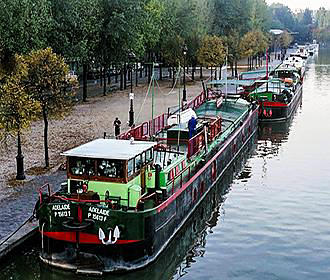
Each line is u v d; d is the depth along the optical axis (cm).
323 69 13138
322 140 5272
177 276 2373
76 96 6762
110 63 7138
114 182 2348
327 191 3603
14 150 3825
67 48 5797
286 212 3189
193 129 3312
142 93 7275
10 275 2270
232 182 3828
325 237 2812
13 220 2509
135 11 6931
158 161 2867
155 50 8769
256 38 11450
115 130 4353
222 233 2862
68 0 5778
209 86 8119
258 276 2375
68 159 2389
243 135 4825
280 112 6066
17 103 2983
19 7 4591
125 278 2264
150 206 2347
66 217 2238
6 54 3547
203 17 10556
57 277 2283
